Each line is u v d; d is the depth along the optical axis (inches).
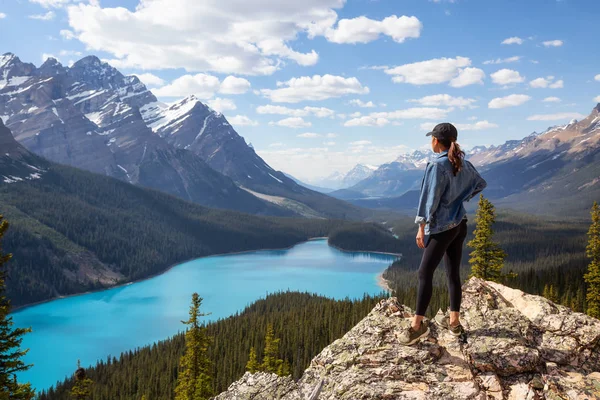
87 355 6013.8
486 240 1496.1
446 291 3061.0
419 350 254.5
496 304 295.1
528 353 238.2
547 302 289.3
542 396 218.1
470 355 245.1
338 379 246.1
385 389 229.9
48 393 4229.8
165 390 3710.6
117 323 7529.5
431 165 248.5
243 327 4864.7
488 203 1510.8
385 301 303.4
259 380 269.1
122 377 4200.3
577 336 251.6
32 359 5866.1
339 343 275.3
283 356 3991.1
